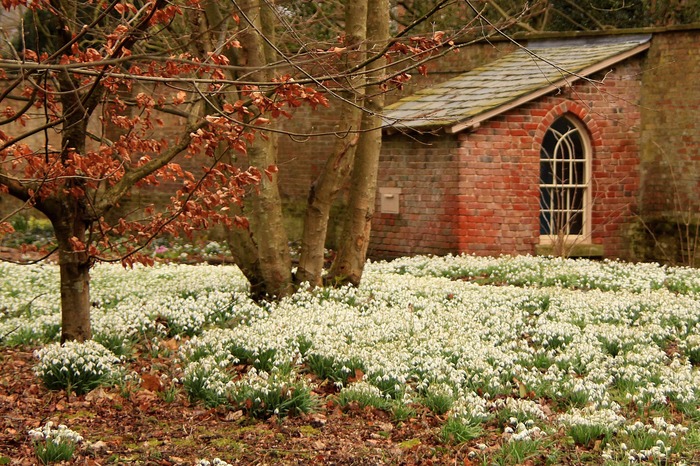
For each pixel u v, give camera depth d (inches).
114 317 429.4
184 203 323.3
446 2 284.5
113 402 331.9
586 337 424.2
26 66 243.4
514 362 390.9
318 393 354.0
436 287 553.0
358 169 531.8
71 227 366.6
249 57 470.0
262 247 500.4
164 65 313.1
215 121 279.7
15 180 325.1
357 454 289.7
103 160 314.0
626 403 343.6
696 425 319.0
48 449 267.7
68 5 346.3
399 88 293.6
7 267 653.3
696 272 664.4
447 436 302.7
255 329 406.6
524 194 753.0
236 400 328.8
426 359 370.3
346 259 536.1
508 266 668.1
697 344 424.5
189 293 523.5
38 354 349.1
